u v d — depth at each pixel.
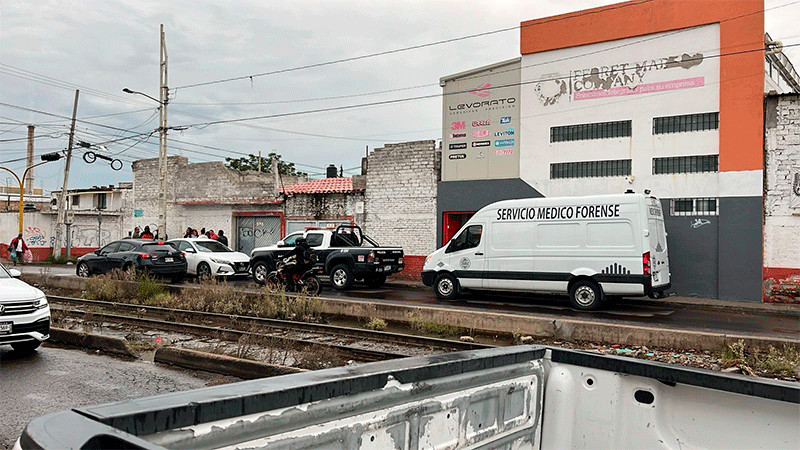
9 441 5.06
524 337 10.51
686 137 16.81
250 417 1.73
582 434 2.87
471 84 20.42
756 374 7.93
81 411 1.50
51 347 9.46
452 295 15.85
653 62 17.27
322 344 9.63
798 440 2.36
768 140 15.95
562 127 18.77
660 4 17.12
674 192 16.95
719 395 2.56
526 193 19.30
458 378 2.47
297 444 1.85
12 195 50.75
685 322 12.50
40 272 23.17
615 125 17.88
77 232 34.47
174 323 11.55
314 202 25.00
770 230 15.88
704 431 2.60
